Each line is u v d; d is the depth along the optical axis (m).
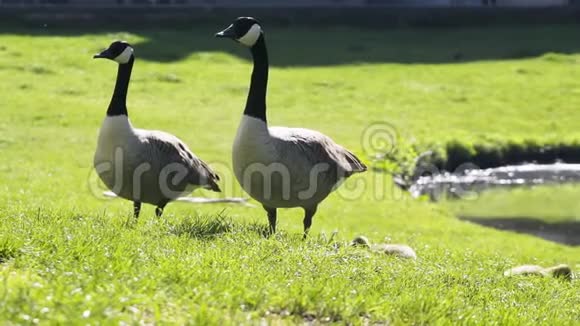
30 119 29.12
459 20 49.84
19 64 37.06
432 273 10.14
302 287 7.92
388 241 15.72
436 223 20.84
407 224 20.28
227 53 42.38
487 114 34.56
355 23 49.00
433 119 33.25
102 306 6.53
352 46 45.12
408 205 22.81
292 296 7.61
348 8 48.91
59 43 41.09
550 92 38.12
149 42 42.97
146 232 10.58
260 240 10.34
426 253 12.62
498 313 8.60
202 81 37.09
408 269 10.14
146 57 40.41
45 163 23.38
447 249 14.21
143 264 8.22
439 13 49.69
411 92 37.31
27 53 38.97
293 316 7.32
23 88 33.56
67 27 44.75
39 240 8.66
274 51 43.53
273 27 47.91
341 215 20.48
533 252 18.14
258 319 7.04
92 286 7.10
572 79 40.22
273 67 40.69
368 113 33.53
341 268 9.33
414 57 43.62
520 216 23.59
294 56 42.81
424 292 8.60
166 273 7.87
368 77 39.53
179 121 30.33
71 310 6.43
